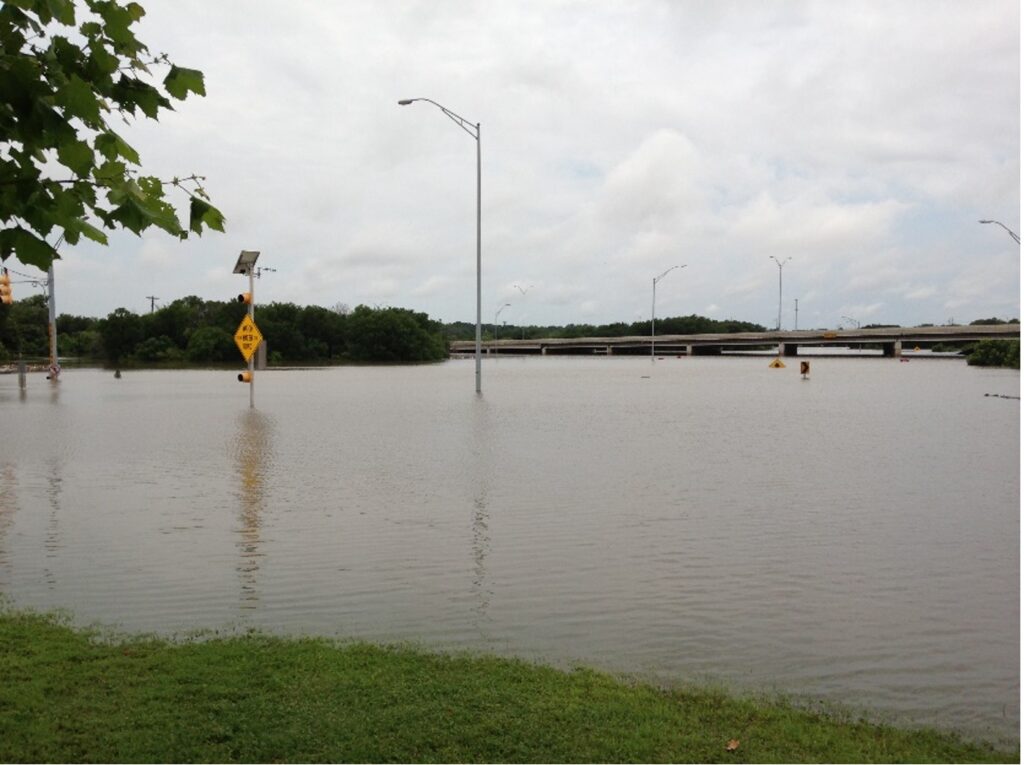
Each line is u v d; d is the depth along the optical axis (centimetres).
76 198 383
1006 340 8550
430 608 780
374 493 1355
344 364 11575
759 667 646
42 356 10788
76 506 1252
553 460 1738
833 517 1173
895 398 3769
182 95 399
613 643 693
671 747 493
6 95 328
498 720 524
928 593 827
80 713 534
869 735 522
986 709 576
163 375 6944
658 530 1091
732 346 14450
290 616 756
